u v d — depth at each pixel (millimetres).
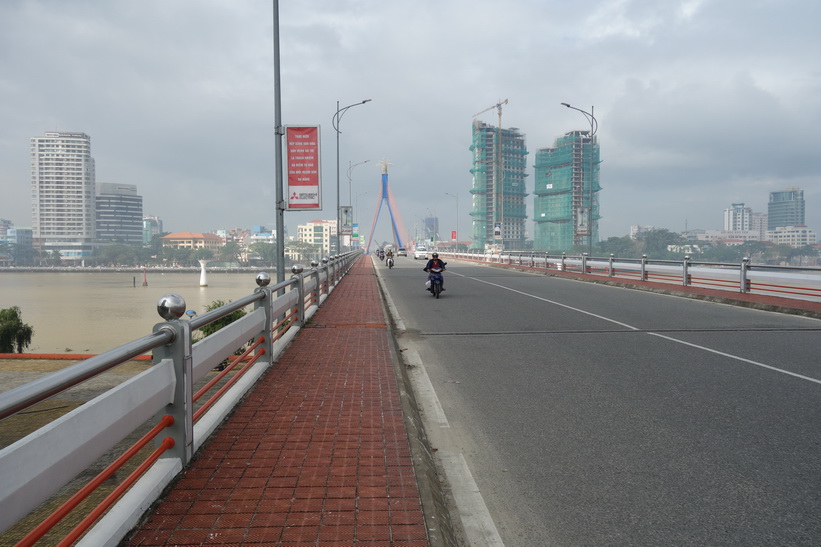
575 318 12711
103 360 2721
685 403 5996
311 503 3404
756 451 4609
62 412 5785
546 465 4406
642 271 22328
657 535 3316
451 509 3691
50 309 98500
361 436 4617
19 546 2279
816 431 5074
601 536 3318
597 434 5086
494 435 5113
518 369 7742
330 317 12039
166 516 3221
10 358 8930
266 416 5148
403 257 89250
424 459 4156
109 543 2820
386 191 160875
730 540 3246
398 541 2980
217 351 4867
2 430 5227
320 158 14992
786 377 7094
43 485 2332
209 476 3785
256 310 6914
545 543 3258
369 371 6973
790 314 13289
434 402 6219
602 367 7766
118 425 2975
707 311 13906
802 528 3375
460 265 47469
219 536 3000
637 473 4215
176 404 3861
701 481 4055
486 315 13484
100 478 2885
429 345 9711
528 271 35656
